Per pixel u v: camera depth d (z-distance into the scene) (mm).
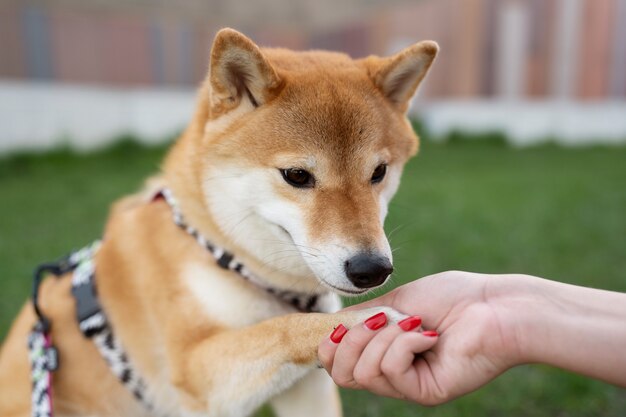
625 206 1272
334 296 521
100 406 517
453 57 2666
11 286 803
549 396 602
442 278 413
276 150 464
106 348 500
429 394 378
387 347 373
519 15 2564
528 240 1006
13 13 2023
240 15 2766
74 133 2039
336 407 519
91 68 2215
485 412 589
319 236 443
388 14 2797
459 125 2627
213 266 471
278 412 511
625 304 384
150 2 2365
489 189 1451
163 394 512
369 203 459
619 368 366
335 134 465
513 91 2617
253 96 480
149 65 2354
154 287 484
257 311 475
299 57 529
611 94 2613
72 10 2148
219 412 455
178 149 522
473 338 378
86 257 536
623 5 2520
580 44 2557
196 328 464
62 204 1280
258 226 473
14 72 2047
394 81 516
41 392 469
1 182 1566
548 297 393
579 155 2143
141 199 554
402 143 516
